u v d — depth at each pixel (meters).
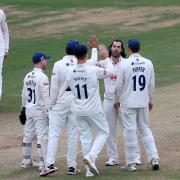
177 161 45.97
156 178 41.53
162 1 148.38
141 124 43.75
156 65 93.31
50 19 133.62
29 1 151.62
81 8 143.25
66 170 45.09
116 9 140.88
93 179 41.78
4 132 59.16
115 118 45.38
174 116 62.62
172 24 125.69
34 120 45.19
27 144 46.19
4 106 70.75
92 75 41.41
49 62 97.62
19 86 82.12
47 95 44.47
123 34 118.88
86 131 42.34
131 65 42.88
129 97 42.94
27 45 113.50
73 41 43.25
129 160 43.62
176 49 105.62
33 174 44.44
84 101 41.66
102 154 49.41
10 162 48.50
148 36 116.75
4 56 68.81
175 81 82.38
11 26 128.50
